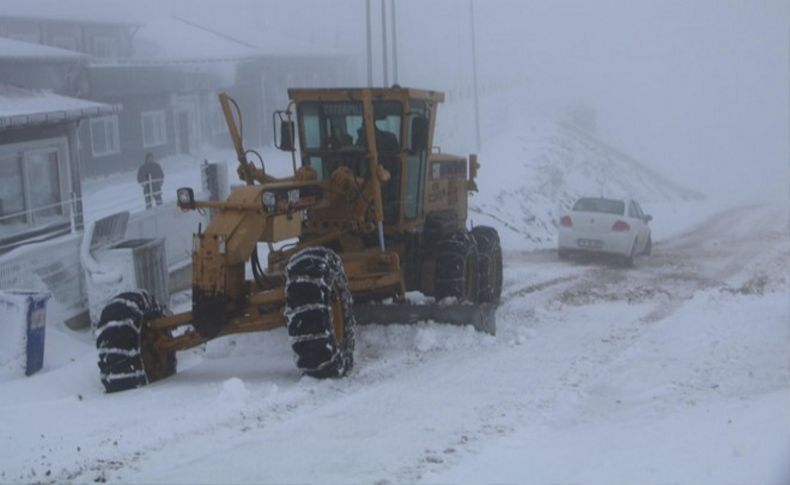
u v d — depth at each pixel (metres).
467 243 25.14
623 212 43.88
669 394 18.05
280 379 19.06
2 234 33.47
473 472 12.94
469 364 20.42
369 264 22.06
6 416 16.47
